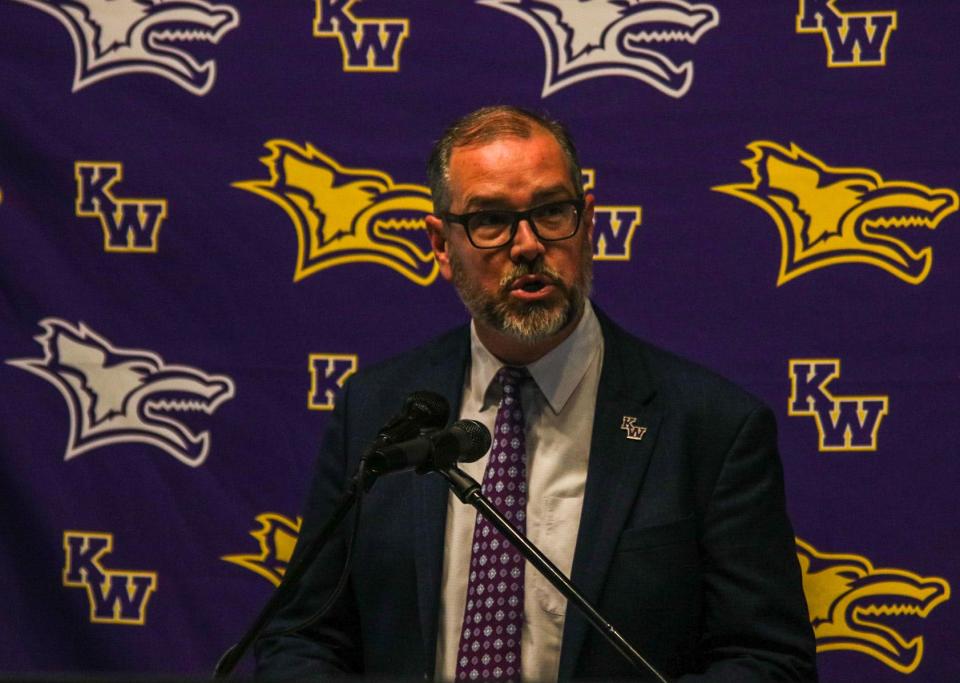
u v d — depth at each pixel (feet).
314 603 24.29
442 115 30.14
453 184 23.25
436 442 18.53
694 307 29.32
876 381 28.84
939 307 28.71
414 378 25.14
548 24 29.89
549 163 22.71
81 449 30.68
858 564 28.81
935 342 28.71
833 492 28.91
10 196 30.71
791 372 29.04
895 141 28.86
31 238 30.73
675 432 23.52
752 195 29.22
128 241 30.66
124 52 30.76
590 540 22.58
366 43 30.37
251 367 30.50
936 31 28.78
